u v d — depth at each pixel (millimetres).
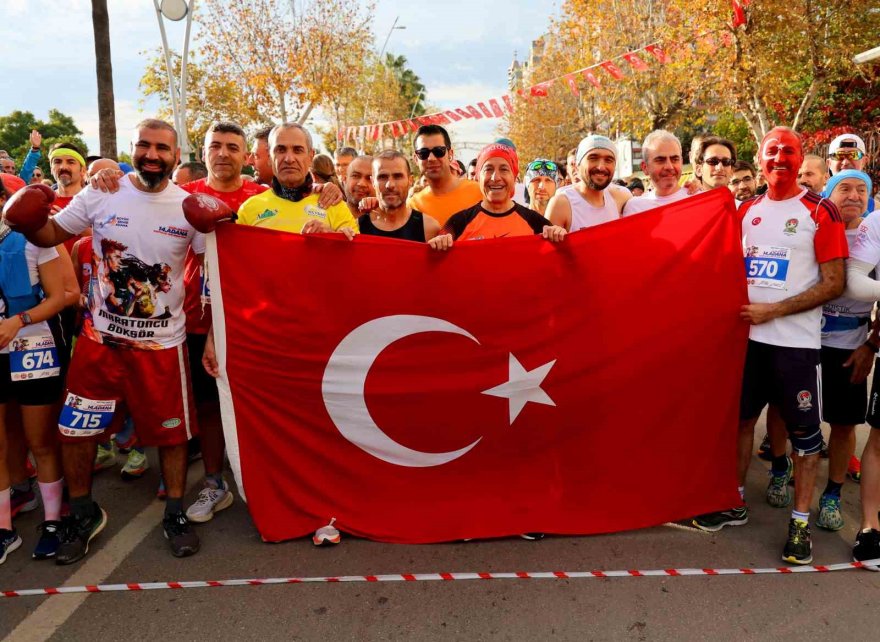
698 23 13688
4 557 3211
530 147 35312
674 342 3467
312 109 23828
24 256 3199
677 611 2756
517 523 3416
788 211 3344
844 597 2855
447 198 4625
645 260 3469
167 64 16219
